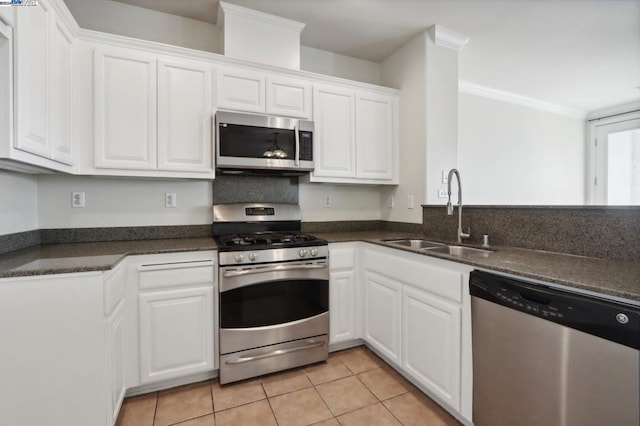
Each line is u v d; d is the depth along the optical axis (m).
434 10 2.33
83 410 1.33
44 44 1.41
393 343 2.00
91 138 1.84
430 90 2.60
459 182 2.14
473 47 2.89
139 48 1.94
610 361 0.97
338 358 2.25
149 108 1.96
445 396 1.59
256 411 1.68
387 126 2.81
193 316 1.86
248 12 2.29
